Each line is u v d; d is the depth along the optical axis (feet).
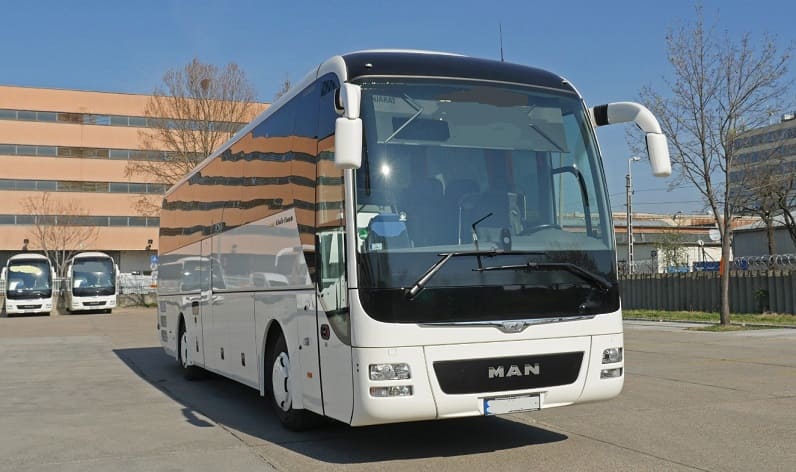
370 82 20.88
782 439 23.39
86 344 68.08
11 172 235.61
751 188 75.31
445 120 21.15
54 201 237.04
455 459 21.15
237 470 20.45
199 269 37.99
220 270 33.71
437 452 22.08
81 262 135.74
